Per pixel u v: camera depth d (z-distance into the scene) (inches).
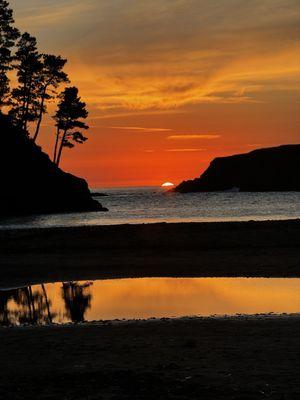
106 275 994.7
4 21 3331.7
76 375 371.2
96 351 438.9
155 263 1096.8
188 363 394.0
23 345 470.3
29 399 325.7
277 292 800.9
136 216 2802.7
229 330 506.0
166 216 2792.8
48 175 3193.9
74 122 3528.5
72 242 1355.8
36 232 1497.3
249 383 342.0
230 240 1304.1
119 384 347.9
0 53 3302.2
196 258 1136.2
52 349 450.6
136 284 901.8
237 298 759.7
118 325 544.4
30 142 3277.6
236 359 400.5
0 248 1318.9
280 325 521.7
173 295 794.8
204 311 673.6
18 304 754.2
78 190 3348.9
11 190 2913.4
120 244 1316.4
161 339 475.8
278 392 324.2
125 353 430.0
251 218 2504.9
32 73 3400.6
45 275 1005.2
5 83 3373.5
